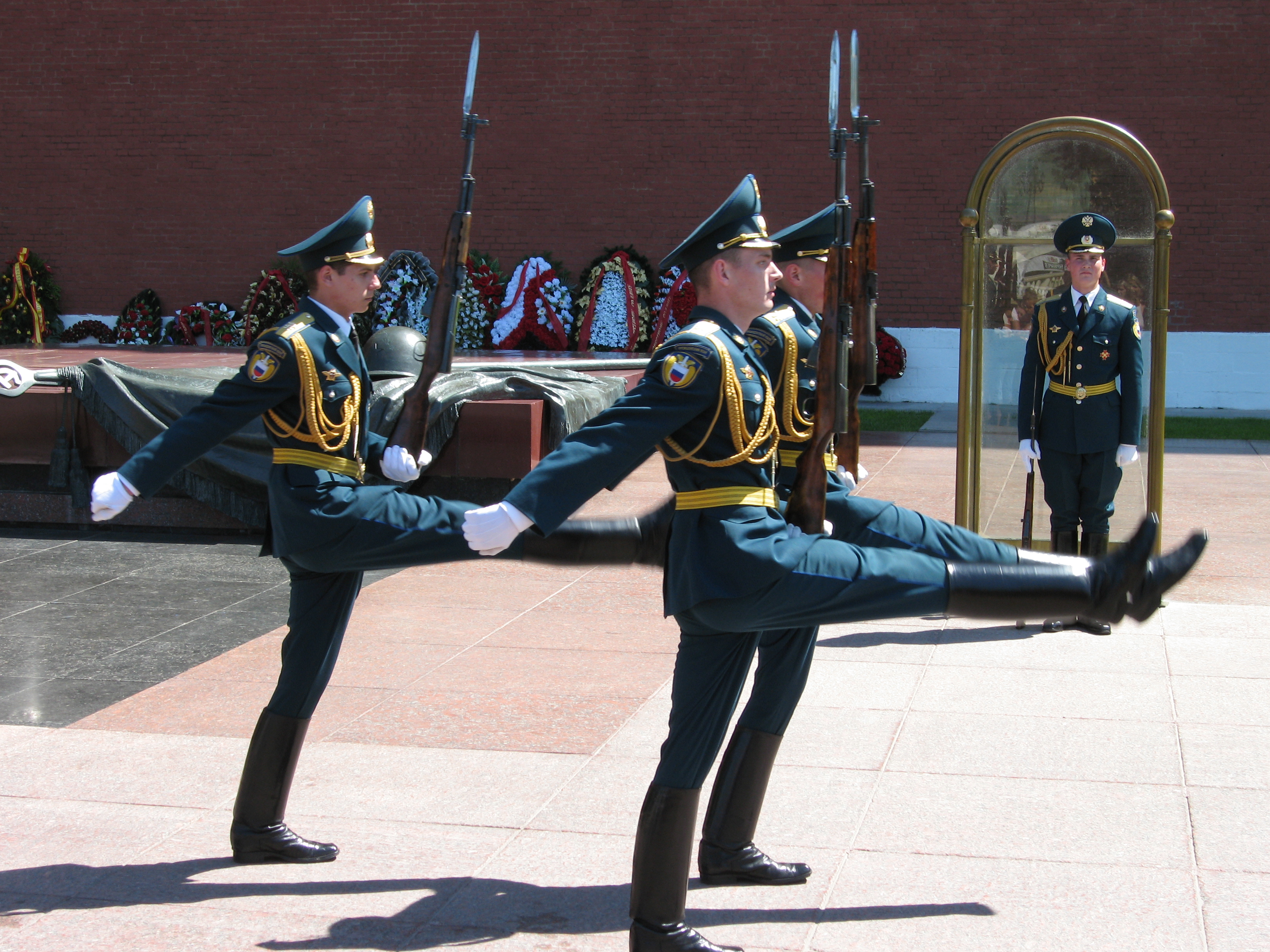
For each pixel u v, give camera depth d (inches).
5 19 775.1
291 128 755.4
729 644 121.3
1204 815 154.3
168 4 758.5
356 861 144.7
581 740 185.5
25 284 777.6
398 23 738.8
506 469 346.6
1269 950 121.4
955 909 131.1
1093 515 254.5
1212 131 662.5
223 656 233.1
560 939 126.1
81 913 132.0
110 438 345.1
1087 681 210.4
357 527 140.3
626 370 483.5
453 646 237.8
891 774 169.3
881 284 704.4
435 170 743.7
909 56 689.6
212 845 149.8
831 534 146.0
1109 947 122.6
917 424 589.9
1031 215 272.7
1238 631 240.5
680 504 122.8
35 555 319.6
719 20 708.7
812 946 123.6
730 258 123.1
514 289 711.1
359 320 700.7
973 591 117.7
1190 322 676.1
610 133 725.9
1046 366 252.8
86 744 185.8
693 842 129.9
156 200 772.6
